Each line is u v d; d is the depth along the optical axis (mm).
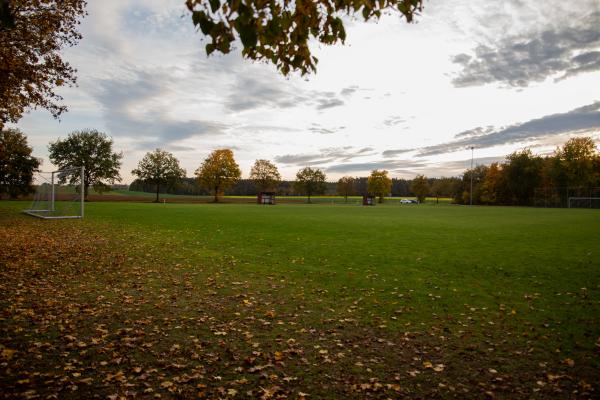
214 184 90500
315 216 34438
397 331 6535
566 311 7684
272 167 115438
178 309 7398
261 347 5648
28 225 22094
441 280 10234
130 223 25031
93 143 77625
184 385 4422
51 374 4473
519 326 6820
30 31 13938
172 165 91062
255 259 13000
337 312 7555
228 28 3555
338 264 12227
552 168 89312
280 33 3951
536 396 4375
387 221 29016
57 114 16516
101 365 4816
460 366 5160
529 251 14523
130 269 11000
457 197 117812
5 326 5965
